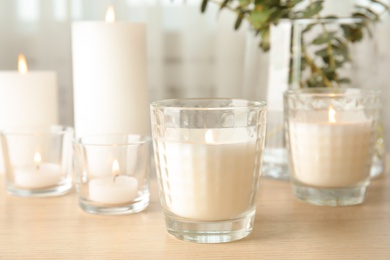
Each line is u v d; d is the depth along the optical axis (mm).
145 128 748
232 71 1142
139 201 628
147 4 1120
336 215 612
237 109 535
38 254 525
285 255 517
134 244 543
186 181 534
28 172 682
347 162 633
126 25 721
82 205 631
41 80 782
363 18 728
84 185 626
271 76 733
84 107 730
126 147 622
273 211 624
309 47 722
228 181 533
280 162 732
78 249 534
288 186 713
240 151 534
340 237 555
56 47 1130
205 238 540
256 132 547
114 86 725
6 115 778
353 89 673
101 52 720
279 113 728
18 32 1123
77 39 726
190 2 1128
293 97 648
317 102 639
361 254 519
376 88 752
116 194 617
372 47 739
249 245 538
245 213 547
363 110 637
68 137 697
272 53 730
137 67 732
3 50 1123
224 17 1126
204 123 532
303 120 641
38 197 687
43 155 688
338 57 723
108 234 567
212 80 1147
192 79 1146
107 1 1116
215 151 529
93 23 716
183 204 538
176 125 534
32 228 585
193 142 531
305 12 695
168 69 1145
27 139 684
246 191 542
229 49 1135
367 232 566
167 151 541
